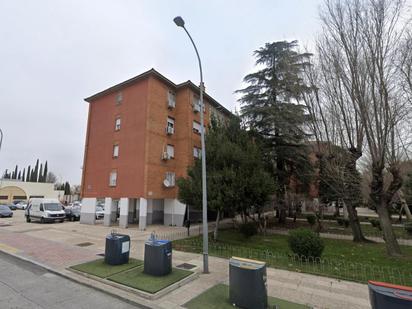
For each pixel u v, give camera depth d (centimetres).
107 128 2395
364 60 1045
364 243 1308
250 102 1927
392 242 1015
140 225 1909
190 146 2342
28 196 5681
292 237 912
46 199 2397
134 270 743
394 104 980
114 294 585
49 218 2242
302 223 2108
